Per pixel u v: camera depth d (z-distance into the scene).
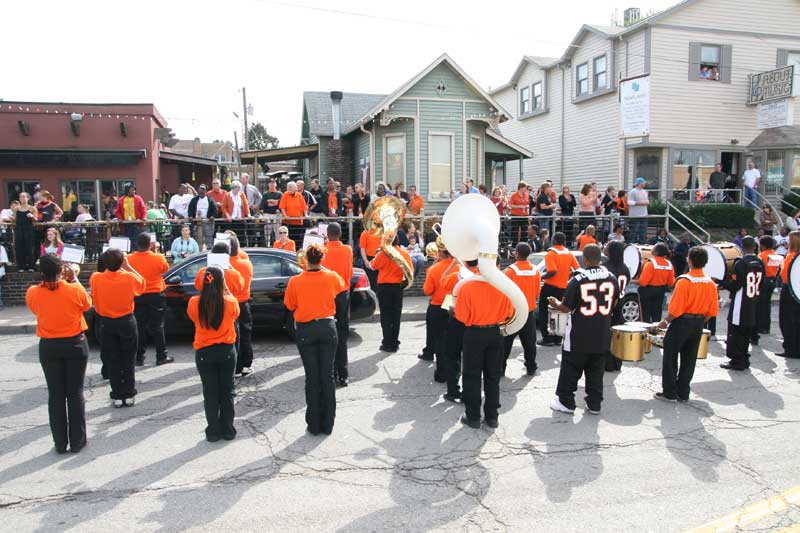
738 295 8.12
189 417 6.33
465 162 18.80
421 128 18.30
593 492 4.62
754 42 22.61
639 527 4.10
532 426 6.04
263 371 8.03
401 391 7.20
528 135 29.55
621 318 8.07
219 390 5.66
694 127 22.16
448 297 6.80
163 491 4.66
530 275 7.59
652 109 21.67
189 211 13.62
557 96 26.98
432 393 7.13
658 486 4.72
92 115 19.97
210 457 5.30
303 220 13.73
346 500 4.50
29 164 19.41
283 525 4.14
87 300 5.49
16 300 12.84
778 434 5.86
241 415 6.37
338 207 14.63
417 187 18.34
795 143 21.81
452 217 5.93
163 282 8.40
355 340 10.01
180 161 23.33
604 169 24.00
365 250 10.23
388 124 18.41
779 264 10.60
